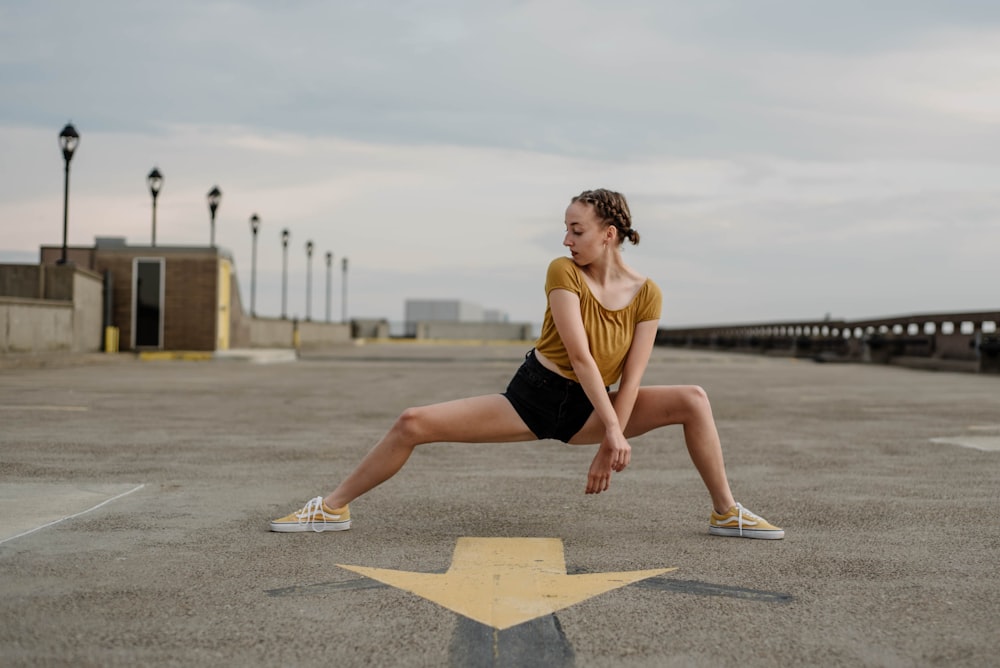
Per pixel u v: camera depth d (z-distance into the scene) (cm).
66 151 2283
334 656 258
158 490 523
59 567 350
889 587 330
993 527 436
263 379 1645
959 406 1154
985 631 281
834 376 1966
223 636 274
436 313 9206
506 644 268
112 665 250
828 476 595
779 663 254
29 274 2291
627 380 391
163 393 1254
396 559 369
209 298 2658
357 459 659
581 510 480
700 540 408
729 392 1427
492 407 398
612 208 378
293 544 394
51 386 1348
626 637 275
